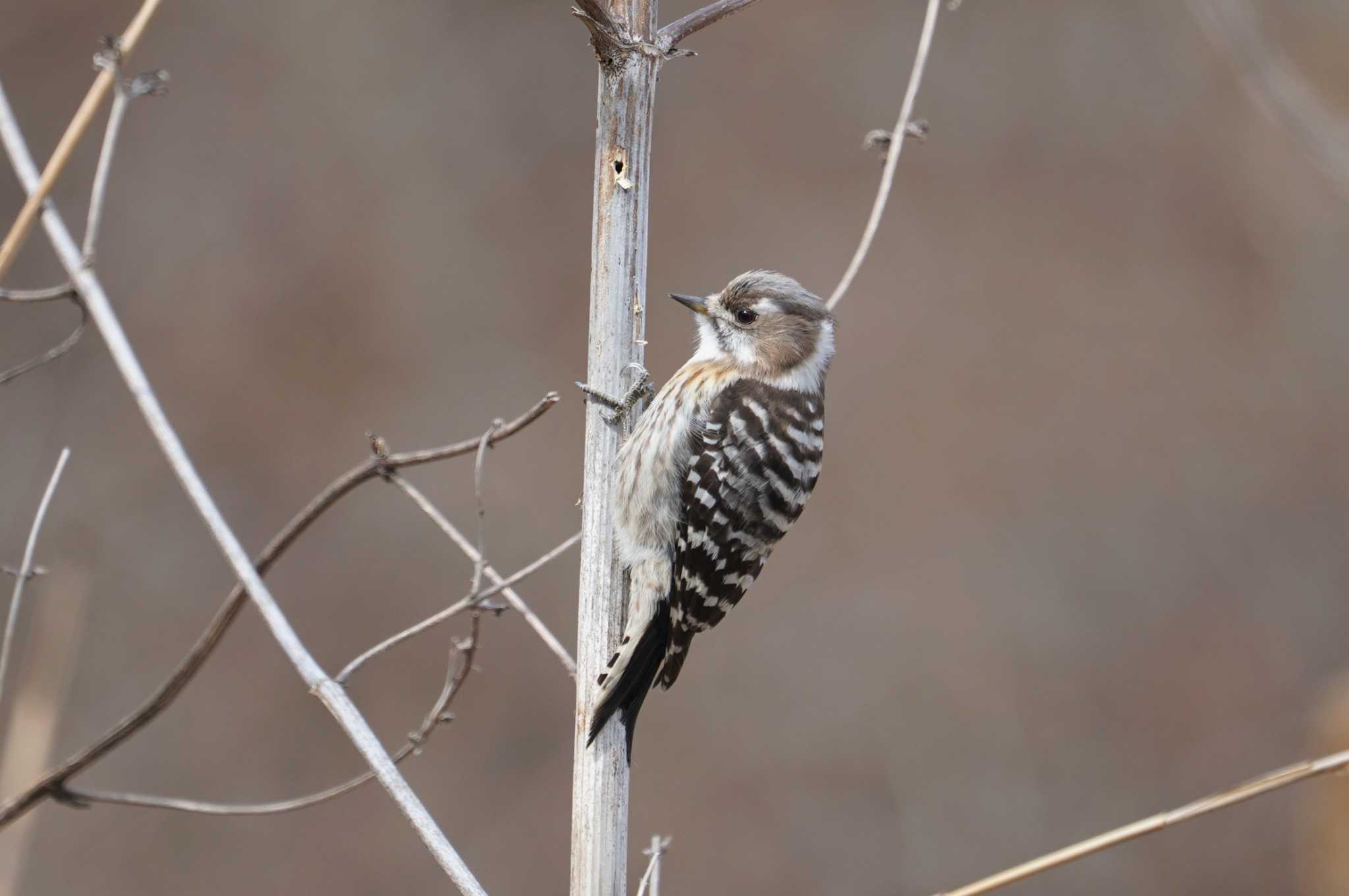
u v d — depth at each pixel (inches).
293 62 679.7
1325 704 371.9
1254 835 520.1
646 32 191.6
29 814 219.8
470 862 486.9
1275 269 681.6
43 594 464.1
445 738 515.5
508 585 196.5
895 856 510.0
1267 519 629.3
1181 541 617.0
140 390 200.7
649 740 534.6
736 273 657.0
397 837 488.7
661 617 231.0
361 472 212.1
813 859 507.8
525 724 525.7
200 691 511.8
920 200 685.9
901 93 706.2
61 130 628.1
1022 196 693.3
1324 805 351.6
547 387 632.4
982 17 716.7
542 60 708.7
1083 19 721.6
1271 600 606.9
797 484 251.9
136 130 639.8
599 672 193.5
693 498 239.5
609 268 193.9
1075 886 506.3
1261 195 687.1
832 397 633.6
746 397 250.8
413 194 669.3
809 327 263.3
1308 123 427.8
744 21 705.0
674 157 677.9
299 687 521.7
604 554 194.9
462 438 607.8
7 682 397.4
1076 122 708.0
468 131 690.2
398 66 698.8
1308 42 439.5
